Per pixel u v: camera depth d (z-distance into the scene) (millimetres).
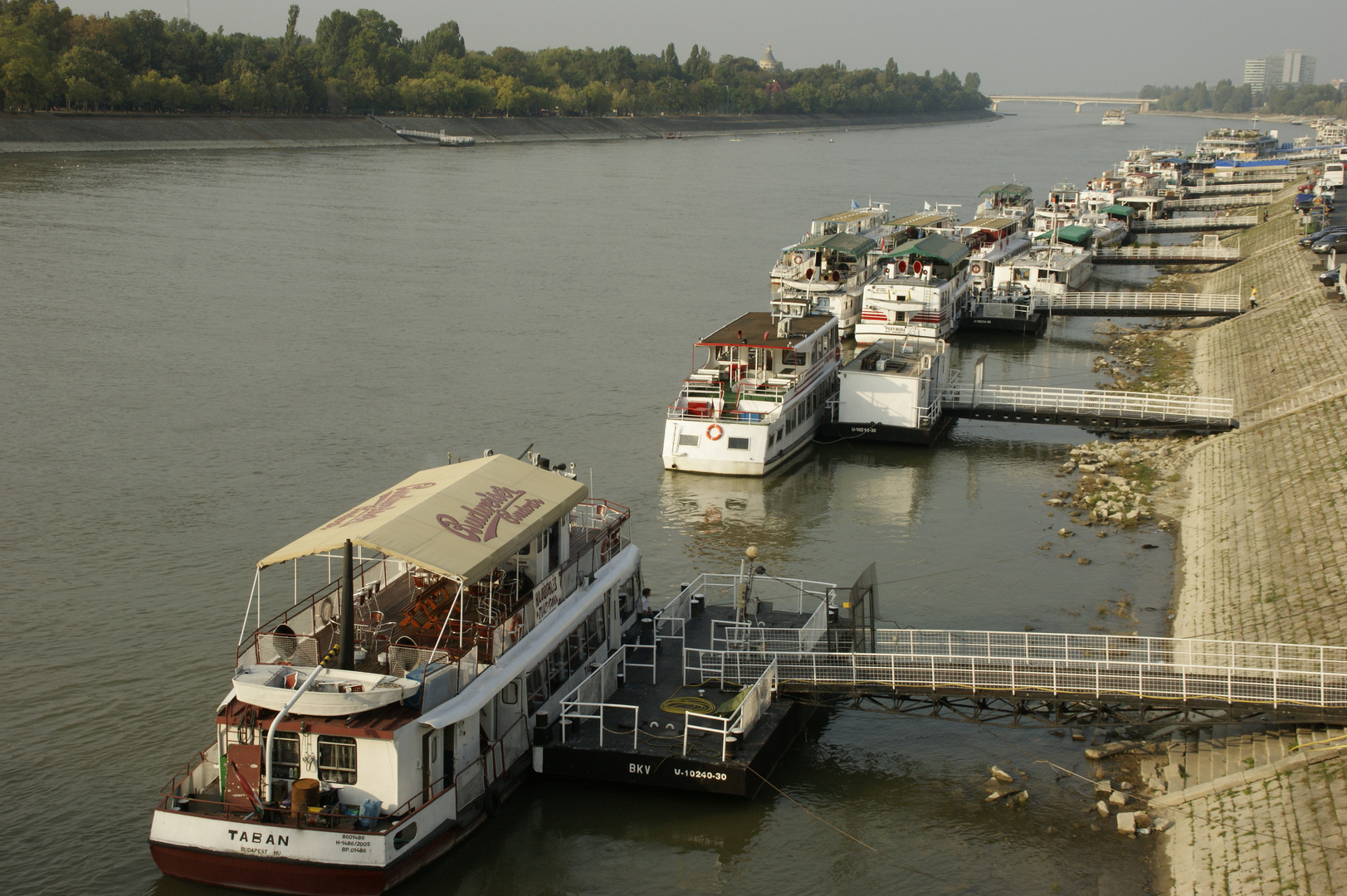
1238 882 33875
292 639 36562
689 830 38500
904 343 93375
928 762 42594
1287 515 61844
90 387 90875
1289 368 90938
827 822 38875
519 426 85188
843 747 43781
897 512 70875
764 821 38906
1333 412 74250
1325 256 127562
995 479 77500
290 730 33656
